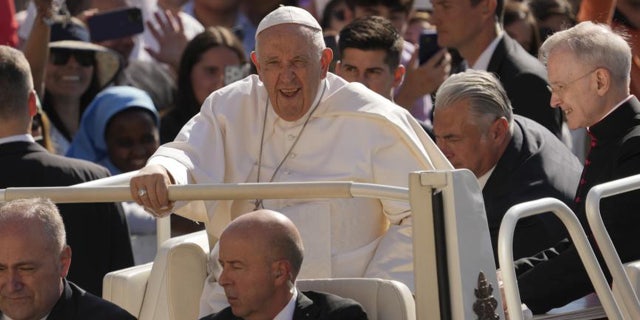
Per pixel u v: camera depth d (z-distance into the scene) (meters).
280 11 20.89
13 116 24.03
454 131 22.89
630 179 19.39
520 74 28.62
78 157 31.45
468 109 22.81
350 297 18.11
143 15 36.81
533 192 23.00
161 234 23.16
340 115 21.61
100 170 24.77
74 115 33.34
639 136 21.27
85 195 18.59
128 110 31.23
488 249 16.97
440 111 23.05
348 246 21.09
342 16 33.88
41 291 17.36
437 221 16.55
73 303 17.80
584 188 21.75
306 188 17.52
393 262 20.56
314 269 20.91
